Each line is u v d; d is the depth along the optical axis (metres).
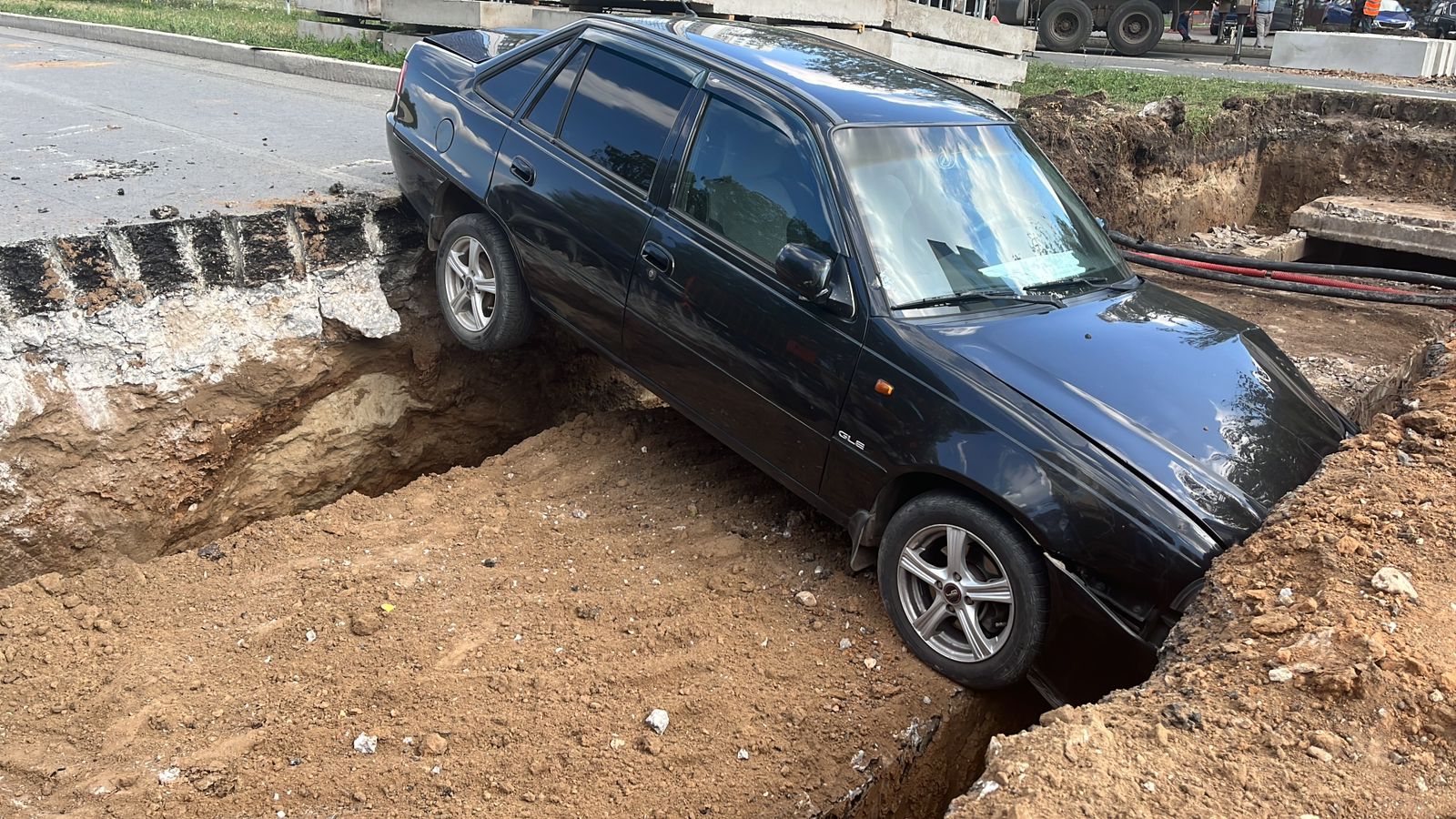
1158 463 3.52
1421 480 3.73
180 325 5.39
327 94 10.71
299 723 3.51
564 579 4.38
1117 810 2.41
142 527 5.36
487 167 5.28
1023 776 2.51
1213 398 3.89
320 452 6.35
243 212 5.66
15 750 3.38
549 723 3.55
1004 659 3.67
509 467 5.35
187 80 11.07
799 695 3.80
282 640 3.93
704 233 4.43
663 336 4.62
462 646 3.90
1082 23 20.25
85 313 5.02
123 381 5.18
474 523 4.80
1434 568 3.25
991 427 3.63
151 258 5.25
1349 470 3.80
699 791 3.33
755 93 4.44
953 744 3.84
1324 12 23.89
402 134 5.84
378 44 12.77
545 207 4.99
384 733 3.46
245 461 5.94
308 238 5.90
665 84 4.76
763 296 4.21
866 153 4.22
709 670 3.88
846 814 3.40
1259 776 2.55
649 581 4.39
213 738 3.45
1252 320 8.18
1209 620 3.20
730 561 4.58
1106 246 4.89
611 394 7.87
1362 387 6.73
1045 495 3.48
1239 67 17.80
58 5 17.55
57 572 4.69
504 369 7.13
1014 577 3.58
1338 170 12.37
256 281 5.68
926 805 3.77
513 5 11.48
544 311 5.21
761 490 5.16
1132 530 3.40
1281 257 11.08
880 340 3.90
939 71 12.22
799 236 4.14
